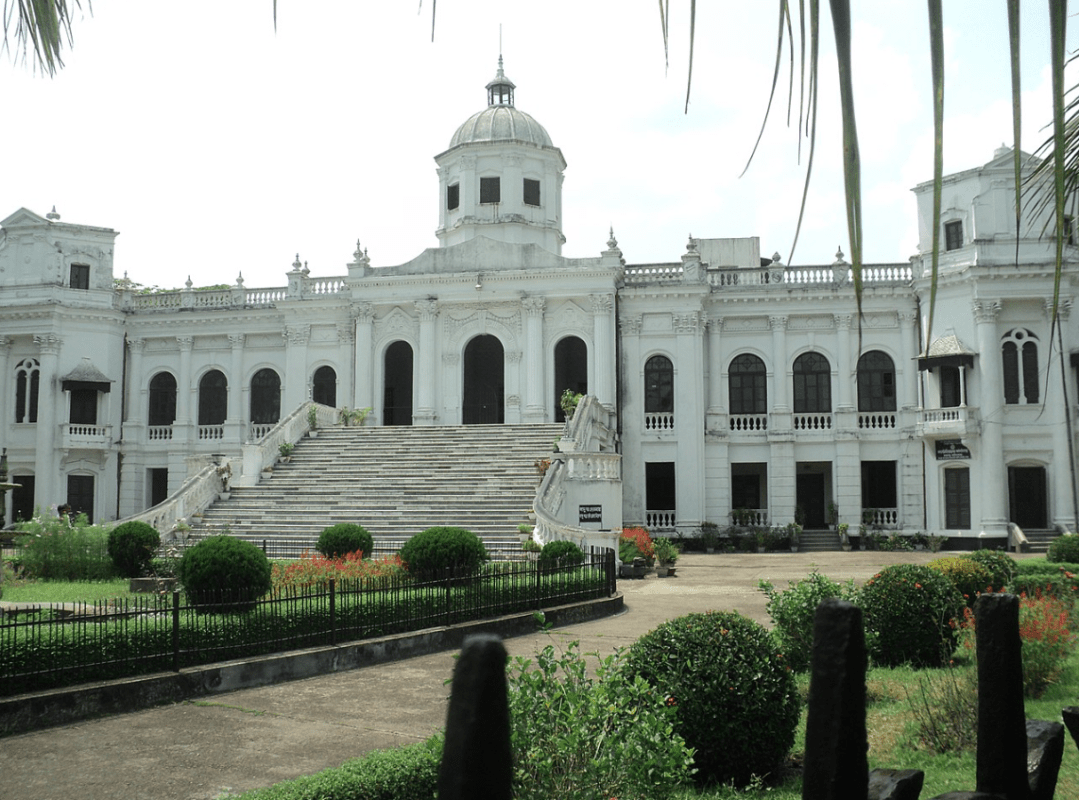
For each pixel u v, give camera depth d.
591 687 6.05
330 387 40.75
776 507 37.41
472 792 1.83
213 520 27.75
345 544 21.95
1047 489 33.62
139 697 9.80
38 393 39.97
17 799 6.81
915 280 36.38
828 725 2.24
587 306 37.62
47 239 40.34
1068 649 11.07
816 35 1.86
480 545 18.28
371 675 11.62
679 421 37.41
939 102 1.84
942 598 11.68
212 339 42.25
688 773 6.08
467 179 41.16
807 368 38.38
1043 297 33.47
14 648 9.05
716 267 41.56
